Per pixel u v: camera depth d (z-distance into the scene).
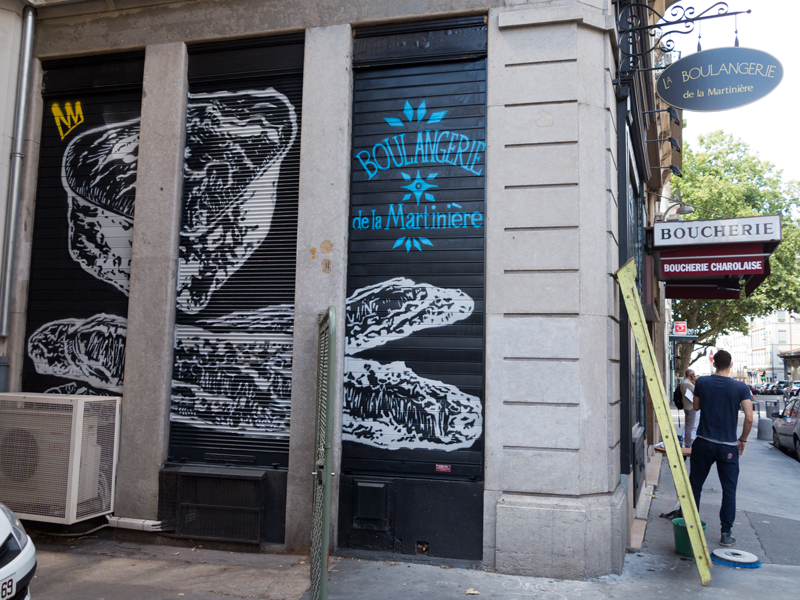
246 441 5.63
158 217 5.98
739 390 5.80
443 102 5.53
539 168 5.12
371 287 5.48
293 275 5.72
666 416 4.86
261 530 5.37
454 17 5.54
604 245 5.19
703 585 4.61
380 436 5.30
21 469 5.39
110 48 6.37
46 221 6.49
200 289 5.91
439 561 5.00
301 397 5.43
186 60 6.18
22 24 6.59
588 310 5.00
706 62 6.16
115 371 6.06
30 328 6.37
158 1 6.24
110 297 6.18
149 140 6.11
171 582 4.60
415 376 5.29
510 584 4.55
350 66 5.72
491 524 4.92
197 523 5.50
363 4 5.69
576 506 4.74
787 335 98.12
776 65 5.91
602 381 5.04
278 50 5.98
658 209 19.67
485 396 5.07
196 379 5.80
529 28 5.27
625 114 6.18
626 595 4.36
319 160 5.63
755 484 9.48
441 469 5.14
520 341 5.00
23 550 3.36
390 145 5.61
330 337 3.95
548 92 5.17
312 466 5.34
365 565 4.95
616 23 5.64
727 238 7.25
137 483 5.70
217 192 6.00
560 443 4.86
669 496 8.42
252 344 5.73
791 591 4.51
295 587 4.50
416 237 5.45
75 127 6.52
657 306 13.44
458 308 5.27
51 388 6.22
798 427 12.62
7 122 6.46
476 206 5.35
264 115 5.97
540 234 5.06
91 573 4.79
